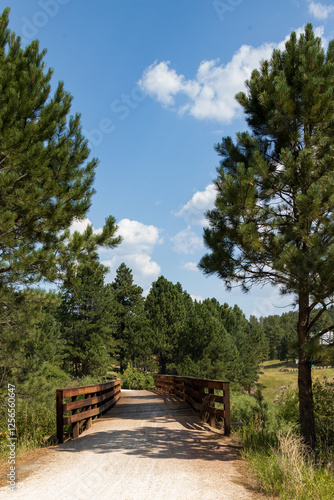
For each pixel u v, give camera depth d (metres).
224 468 5.68
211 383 9.30
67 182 10.62
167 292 47.38
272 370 92.62
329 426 8.75
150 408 13.27
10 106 8.57
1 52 9.76
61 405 8.04
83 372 42.50
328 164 7.42
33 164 8.90
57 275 9.90
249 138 8.57
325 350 6.60
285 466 4.97
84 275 43.34
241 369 45.22
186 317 47.41
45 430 9.59
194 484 4.92
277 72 8.60
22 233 9.62
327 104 7.75
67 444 7.74
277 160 8.48
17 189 8.64
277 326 125.19
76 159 10.70
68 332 42.31
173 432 8.62
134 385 40.53
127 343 52.97
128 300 63.56
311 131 8.24
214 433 8.43
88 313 43.53
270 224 7.81
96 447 7.30
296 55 8.56
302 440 7.27
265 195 7.98
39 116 9.81
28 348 13.39
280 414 10.73
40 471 5.64
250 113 9.17
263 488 4.72
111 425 9.90
